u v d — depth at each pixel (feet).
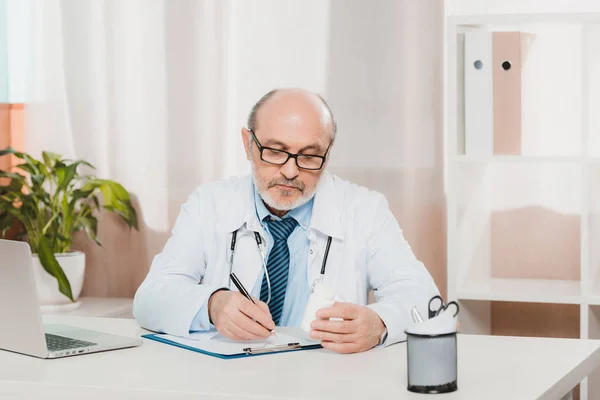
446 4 9.69
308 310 5.42
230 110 10.39
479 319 9.48
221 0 10.34
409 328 4.36
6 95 11.14
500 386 4.45
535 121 9.59
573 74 9.45
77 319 6.52
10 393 4.58
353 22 9.94
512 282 9.41
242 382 4.51
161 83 10.58
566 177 9.59
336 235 6.86
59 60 10.91
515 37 8.67
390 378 4.60
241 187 7.17
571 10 9.45
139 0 10.60
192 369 4.81
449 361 4.33
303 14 10.10
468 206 9.05
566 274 9.66
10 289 5.19
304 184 6.56
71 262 10.14
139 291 6.32
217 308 5.57
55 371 4.78
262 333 5.36
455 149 8.65
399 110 9.84
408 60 9.78
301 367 4.86
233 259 6.95
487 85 8.72
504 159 8.61
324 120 6.56
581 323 8.49
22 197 10.21
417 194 9.83
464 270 8.95
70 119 10.92
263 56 10.25
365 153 9.95
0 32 11.04
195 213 7.19
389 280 6.80
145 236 10.77
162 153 10.62
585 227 8.42
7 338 5.31
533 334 9.80
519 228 9.77
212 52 10.41
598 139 9.22
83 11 10.79
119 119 10.75
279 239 6.97
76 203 10.81
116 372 4.75
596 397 8.67
